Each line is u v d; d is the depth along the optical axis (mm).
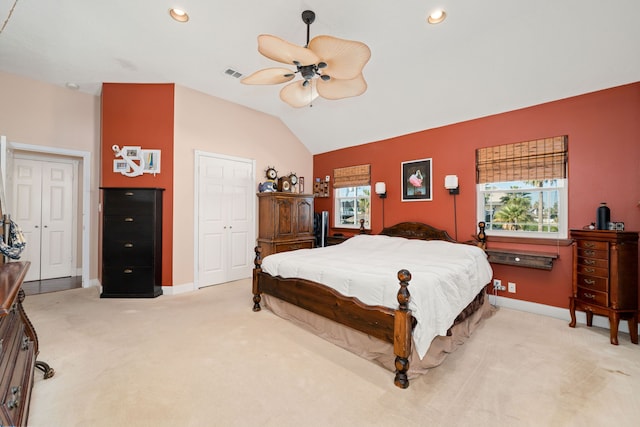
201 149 4121
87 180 4094
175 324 2754
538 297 3148
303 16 2381
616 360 2127
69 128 3941
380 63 3176
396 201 4449
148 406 1586
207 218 4191
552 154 3062
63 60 3225
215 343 2361
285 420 1493
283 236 4695
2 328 1403
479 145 3592
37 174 4367
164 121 3814
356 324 2139
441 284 2166
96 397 1654
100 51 3041
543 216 3221
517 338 2514
